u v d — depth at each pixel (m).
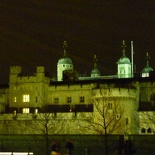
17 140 121.62
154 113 128.88
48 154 112.69
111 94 127.94
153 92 138.62
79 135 114.94
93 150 112.38
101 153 111.12
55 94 151.38
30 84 150.50
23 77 151.88
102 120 127.31
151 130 127.75
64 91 149.88
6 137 123.00
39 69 150.25
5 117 143.75
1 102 155.75
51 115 137.12
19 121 141.50
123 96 127.81
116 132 125.88
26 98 150.75
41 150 118.38
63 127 135.12
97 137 112.50
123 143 61.81
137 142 108.69
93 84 144.25
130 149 60.84
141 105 138.25
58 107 149.00
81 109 143.62
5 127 143.75
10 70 154.62
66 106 148.25
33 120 139.12
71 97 148.50
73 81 153.50
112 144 109.94
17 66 154.62
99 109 122.25
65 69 191.12
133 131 128.88
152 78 143.00
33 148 119.38
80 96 147.00
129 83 139.00
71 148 56.00
